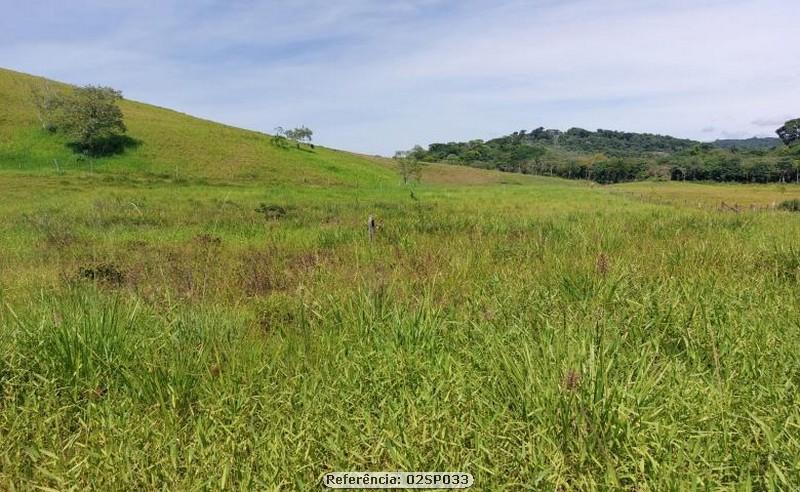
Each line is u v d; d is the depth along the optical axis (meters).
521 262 7.60
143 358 3.77
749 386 3.12
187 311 4.96
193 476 2.50
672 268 6.45
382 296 5.04
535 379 2.94
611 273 5.43
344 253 9.91
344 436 2.77
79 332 3.87
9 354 3.77
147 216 20.62
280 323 5.09
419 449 2.57
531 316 4.54
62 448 2.79
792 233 9.84
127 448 2.64
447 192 54.09
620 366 3.25
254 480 2.44
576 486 2.38
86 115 74.69
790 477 2.31
